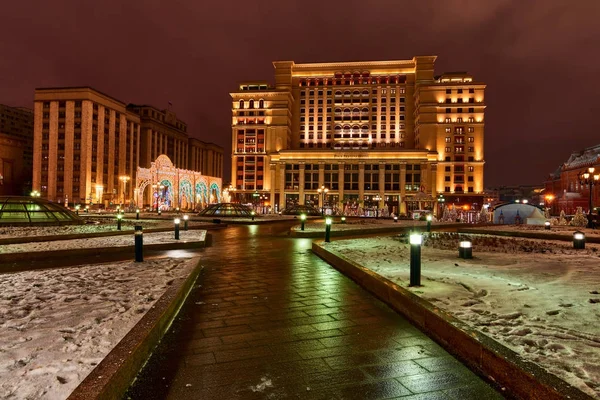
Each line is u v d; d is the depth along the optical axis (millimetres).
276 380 4406
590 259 12000
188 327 6277
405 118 117188
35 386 3674
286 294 8531
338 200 108750
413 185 106250
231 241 20031
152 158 130250
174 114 148250
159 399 3979
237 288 9125
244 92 116812
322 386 4262
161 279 8523
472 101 106375
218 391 4148
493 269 9977
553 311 6035
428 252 13734
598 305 6406
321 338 5773
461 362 4887
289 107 118312
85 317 5750
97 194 103875
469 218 50219
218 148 185000
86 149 102438
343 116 119625
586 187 79938
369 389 4191
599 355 4367
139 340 4750
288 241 20047
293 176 111312
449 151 106250
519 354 4387
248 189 115375
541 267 10336
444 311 5922
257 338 5770
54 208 28203
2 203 26234
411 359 4988
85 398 3359
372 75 119375
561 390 3516
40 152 103875
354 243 17156
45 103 104375
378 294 8203
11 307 6262
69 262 12344
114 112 112938
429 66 112188
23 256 12562
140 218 40375
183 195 69062
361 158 108312
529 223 37594
